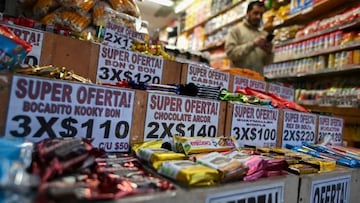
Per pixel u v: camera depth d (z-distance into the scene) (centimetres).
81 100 86
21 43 82
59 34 106
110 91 91
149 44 144
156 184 68
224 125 119
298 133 147
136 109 97
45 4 124
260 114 131
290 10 306
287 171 97
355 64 227
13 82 75
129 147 96
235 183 78
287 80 331
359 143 233
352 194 115
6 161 51
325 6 272
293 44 299
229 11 429
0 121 74
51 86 81
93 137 89
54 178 59
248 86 165
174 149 97
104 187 61
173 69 133
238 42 277
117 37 125
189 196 67
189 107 109
